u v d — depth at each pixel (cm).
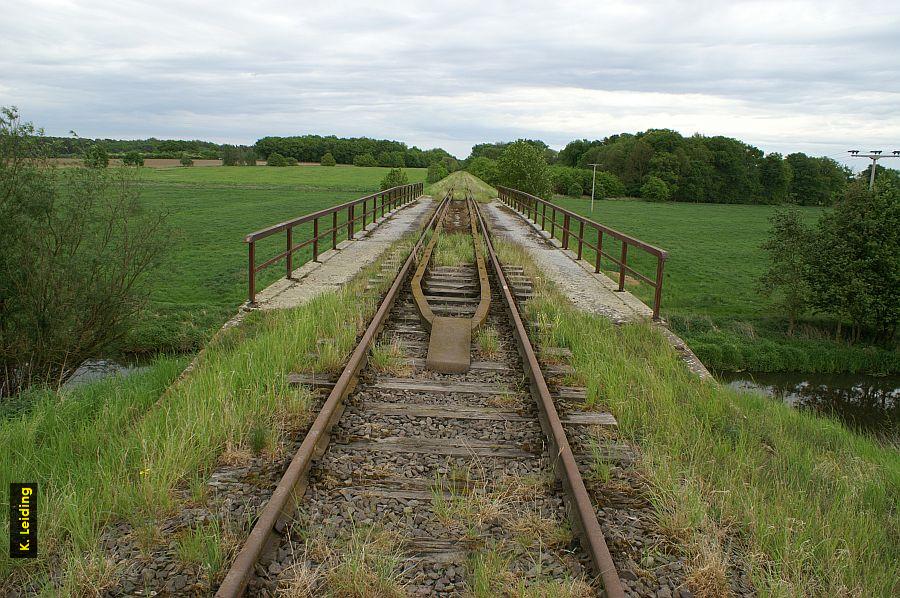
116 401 585
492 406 588
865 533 407
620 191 11006
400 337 816
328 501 410
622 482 450
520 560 356
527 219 2848
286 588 320
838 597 338
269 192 6450
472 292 1097
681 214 7425
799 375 1731
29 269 885
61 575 331
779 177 11575
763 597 332
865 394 1612
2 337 891
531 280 1212
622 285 1237
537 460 481
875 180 2058
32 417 555
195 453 454
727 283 2684
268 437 481
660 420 566
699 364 834
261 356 680
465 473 454
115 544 359
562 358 741
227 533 362
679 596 335
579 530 376
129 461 445
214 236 2961
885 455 697
